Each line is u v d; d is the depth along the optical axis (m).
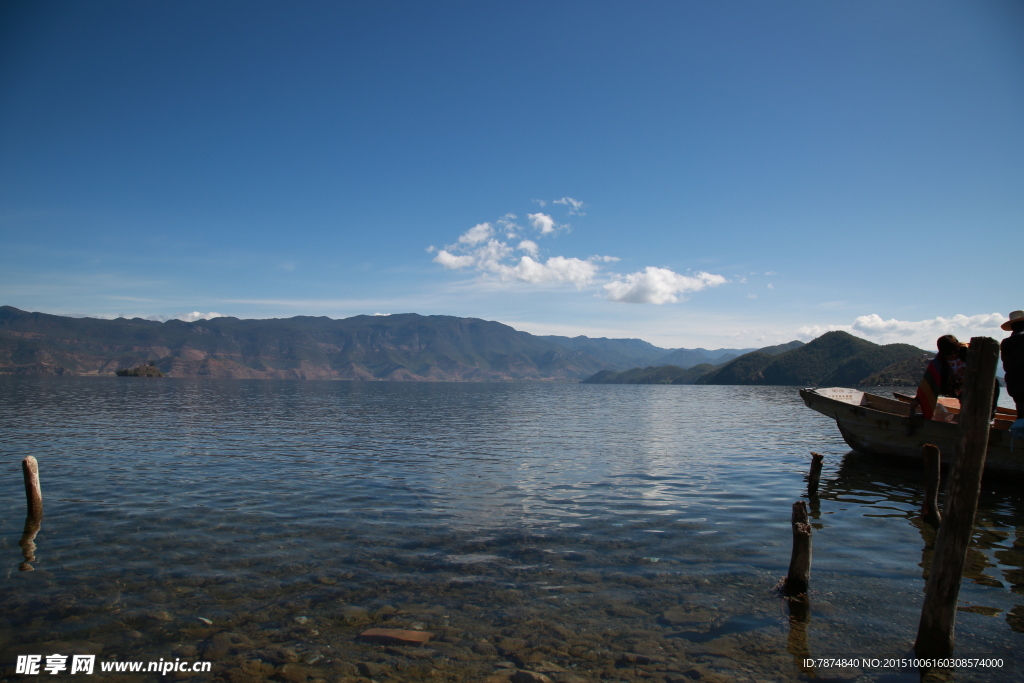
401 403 91.00
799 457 28.28
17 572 11.48
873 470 24.00
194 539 13.79
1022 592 10.71
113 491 19.17
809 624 9.36
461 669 8.06
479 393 169.62
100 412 56.22
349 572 11.64
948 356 17.00
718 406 88.88
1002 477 19.98
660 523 15.43
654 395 162.38
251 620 9.51
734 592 10.63
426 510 16.86
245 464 25.22
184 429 40.84
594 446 33.28
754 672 7.96
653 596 10.46
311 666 8.12
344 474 22.89
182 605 10.04
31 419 47.22
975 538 14.08
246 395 113.44
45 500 17.80
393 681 7.75
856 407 23.73
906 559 12.41
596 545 13.43
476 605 10.10
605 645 8.71
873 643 8.76
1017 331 13.16
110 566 11.88
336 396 120.50
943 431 21.08
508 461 26.88
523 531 14.63
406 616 9.68
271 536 14.09
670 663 8.20
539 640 8.88
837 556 12.59
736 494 19.19
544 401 110.56
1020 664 8.16
